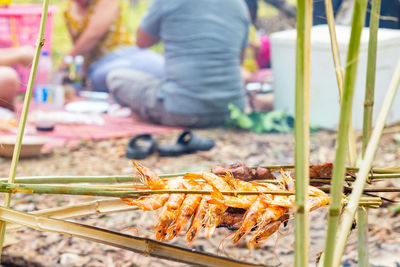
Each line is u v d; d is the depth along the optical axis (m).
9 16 4.82
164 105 5.09
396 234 2.66
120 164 4.05
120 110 5.62
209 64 4.96
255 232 0.96
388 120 4.91
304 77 0.76
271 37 5.39
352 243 2.62
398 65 0.96
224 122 5.24
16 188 0.91
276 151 4.34
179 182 1.02
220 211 0.98
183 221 0.97
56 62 6.36
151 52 5.98
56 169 3.89
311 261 2.40
